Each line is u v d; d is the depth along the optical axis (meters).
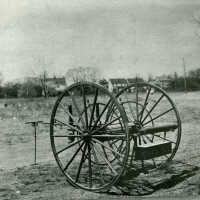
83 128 7.50
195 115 22.72
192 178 7.64
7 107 34.19
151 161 9.84
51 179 8.37
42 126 22.56
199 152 10.66
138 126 8.36
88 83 7.13
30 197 6.86
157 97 37.66
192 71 51.31
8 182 8.23
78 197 6.74
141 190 7.12
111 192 7.07
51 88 57.66
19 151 14.46
